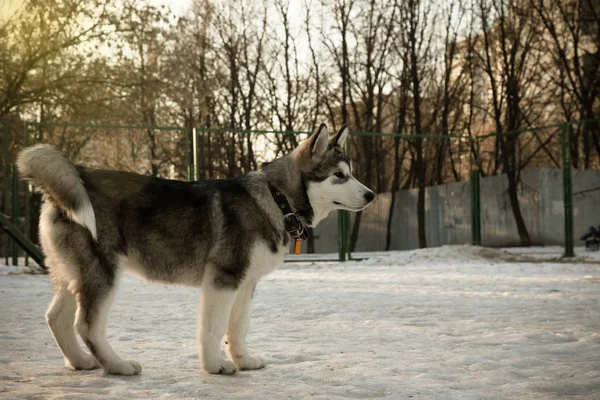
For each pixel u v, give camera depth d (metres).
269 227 4.28
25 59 18.75
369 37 27.97
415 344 5.02
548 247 21.97
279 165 4.52
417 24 27.52
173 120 26.73
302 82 28.98
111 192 4.14
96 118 20.55
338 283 10.82
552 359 4.34
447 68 28.33
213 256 4.11
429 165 31.50
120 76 20.36
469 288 9.69
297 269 14.34
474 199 17.97
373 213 20.38
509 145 27.41
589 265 14.42
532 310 7.03
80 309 4.00
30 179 4.04
